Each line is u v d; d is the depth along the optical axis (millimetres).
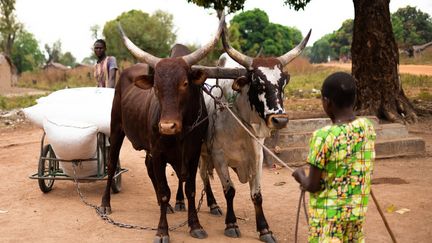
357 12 13117
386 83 12977
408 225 5871
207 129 5703
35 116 7113
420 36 93000
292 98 21078
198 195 7523
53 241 5465
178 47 5883
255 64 5098
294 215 6398
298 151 9070
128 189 7949
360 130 3383
